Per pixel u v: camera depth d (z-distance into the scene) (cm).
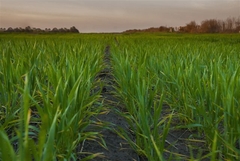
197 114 292
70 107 233
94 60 479
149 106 271
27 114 119
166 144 281
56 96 207
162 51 690
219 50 745
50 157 133
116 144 278
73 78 277
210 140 246
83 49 673
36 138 277
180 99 323
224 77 268
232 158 213
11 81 298
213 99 261
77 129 250
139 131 250
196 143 280
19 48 633
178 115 321
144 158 247
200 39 2459
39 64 443
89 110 312
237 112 231
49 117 195
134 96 300
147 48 828
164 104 407
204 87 283
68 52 561
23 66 345
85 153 256
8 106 287
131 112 312
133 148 248
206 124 270
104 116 357
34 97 316
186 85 321
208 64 443
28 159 117
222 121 322
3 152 125
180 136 299
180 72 351
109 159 247
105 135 297
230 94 228
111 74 588
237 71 262
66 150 210
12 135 256
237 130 223
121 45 1262
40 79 381
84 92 281
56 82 264
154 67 475
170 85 369
